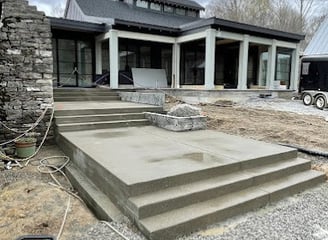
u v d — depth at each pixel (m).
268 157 4.61
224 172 4.05
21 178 4.61
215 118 8.88
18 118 6.41
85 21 13.82
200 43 15.88
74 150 5.23
